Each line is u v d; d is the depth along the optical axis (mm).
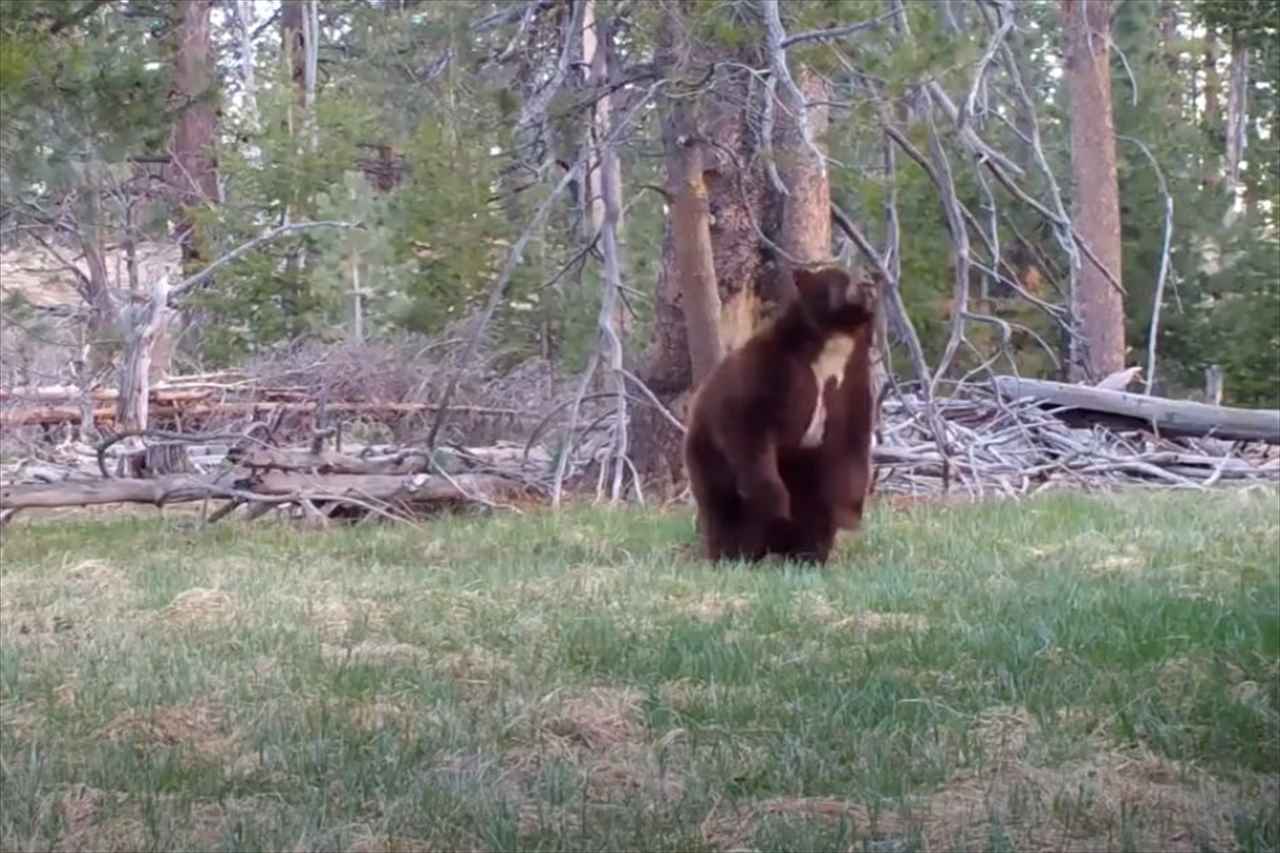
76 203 23297
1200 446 20203
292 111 27844
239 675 8414
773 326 11227
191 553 13234
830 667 8359
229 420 18625
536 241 22688
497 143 16781
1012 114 22688
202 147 27281
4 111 13367
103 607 10648
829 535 11625
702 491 11742
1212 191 31188
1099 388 19984
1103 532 13352
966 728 7219
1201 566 11523
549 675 8336
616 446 16328
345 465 15484
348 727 7387
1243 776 6594
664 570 11484
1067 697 7699
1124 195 30281
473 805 6277
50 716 7727
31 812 6312
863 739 7086
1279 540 12828
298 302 25734
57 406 19703
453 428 19469
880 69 13062
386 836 6051
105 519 16312
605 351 16109
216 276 25672
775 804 6328
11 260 31391
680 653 8555
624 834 6016
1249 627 8992
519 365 22141
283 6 36781
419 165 23297
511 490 16719
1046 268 19938
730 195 16734
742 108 14680
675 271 17125
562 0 15188
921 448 17625
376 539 13773
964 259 15945
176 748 7090
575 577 11352
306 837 5996
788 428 11258
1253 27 35562
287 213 26312
